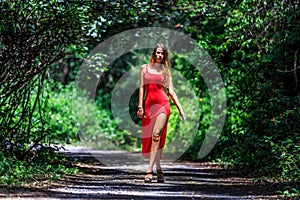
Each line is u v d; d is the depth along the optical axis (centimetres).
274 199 869
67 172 1156
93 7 1088
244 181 1138
